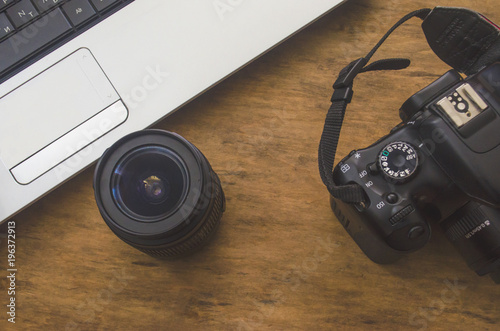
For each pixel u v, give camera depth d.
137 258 0.67
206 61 0.63
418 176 0.54
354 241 0.65
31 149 0.61
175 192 0.60
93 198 0.68
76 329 0.66
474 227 0.57
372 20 0.71
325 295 0.65
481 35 0.56
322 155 0.55
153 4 0.62
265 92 0.70
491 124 0.51
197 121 0.69
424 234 0.54
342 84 0.56
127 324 0.65
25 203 0.61
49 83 0.62
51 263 0.67
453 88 0.53
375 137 0.68
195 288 0.66
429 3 0.71
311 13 0.63
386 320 0.64
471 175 0.51
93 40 0.62
